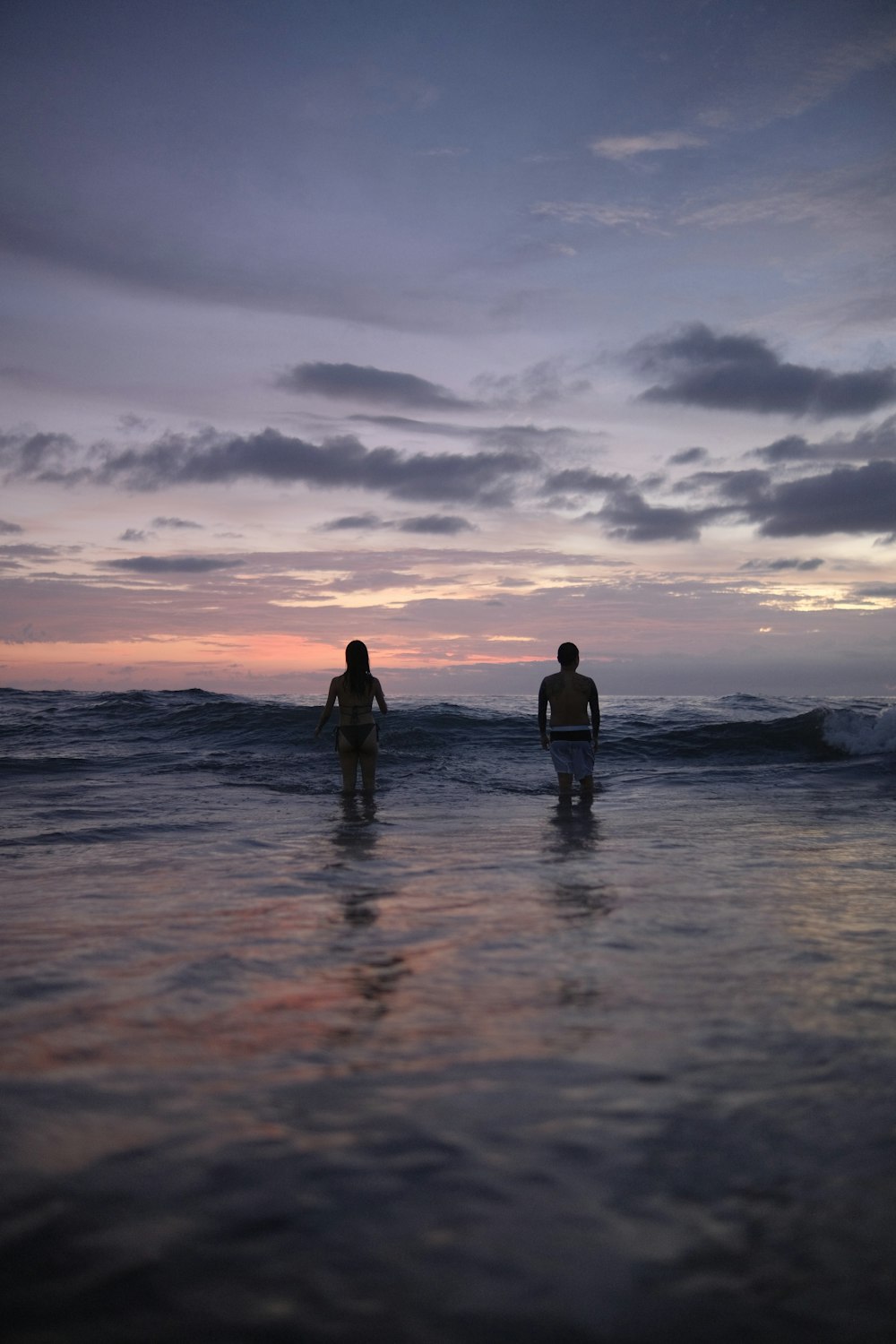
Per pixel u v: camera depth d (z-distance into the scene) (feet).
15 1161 5.17
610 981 9.12
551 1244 4.39
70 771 36.76
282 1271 4.17
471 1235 4.45
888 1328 3.83
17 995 8.61
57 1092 6.21
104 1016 8.00
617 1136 5.53
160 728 51.62
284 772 36.55
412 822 23.24
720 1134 5.56
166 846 19.08
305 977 9.32
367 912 12.53
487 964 9.80
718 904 13.01
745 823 22.59
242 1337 3.74
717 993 8.71
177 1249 4.32
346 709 30.35
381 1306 3.92
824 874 15.53
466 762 41.16
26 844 19.19
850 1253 4.34
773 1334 3.78
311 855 17.80
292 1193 4.83
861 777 33.58
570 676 30.22
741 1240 4.43
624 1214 4.64
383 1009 8.21
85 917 12.26
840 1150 5.36
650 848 18.63
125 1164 5.15
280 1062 6.84
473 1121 5.74
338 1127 5.65
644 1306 3.94
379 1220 4.57
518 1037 7.43
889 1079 6.49
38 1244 4.36
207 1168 5.09
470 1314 3.88
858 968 9.63
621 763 40.57
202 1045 7.25
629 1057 6.92
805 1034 7.49
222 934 11.25
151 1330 3.77
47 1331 3.76
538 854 17.87
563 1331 3.79
